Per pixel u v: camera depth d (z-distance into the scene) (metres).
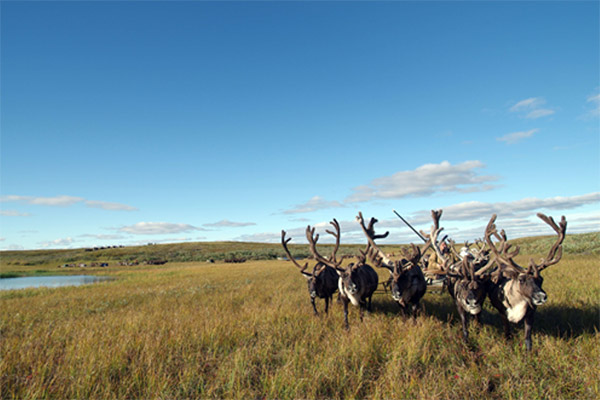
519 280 5.91
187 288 18.11
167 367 5.80
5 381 5.27
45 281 39.81
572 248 29.70
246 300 12.55
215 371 5.73
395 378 5.04
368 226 8.98
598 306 8.07
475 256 8.50
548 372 5.30
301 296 12.69
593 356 5.57
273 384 4.97
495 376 5.32
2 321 10.55
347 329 7.72
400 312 8.95
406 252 7.96
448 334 6.87
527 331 5.98
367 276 8.46
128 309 12.17
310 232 9.34
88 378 5.13
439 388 4.88
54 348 6.69
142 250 107.44
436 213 8.09
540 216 5.88
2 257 102.81
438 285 10.84
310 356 6.20
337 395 4.87
